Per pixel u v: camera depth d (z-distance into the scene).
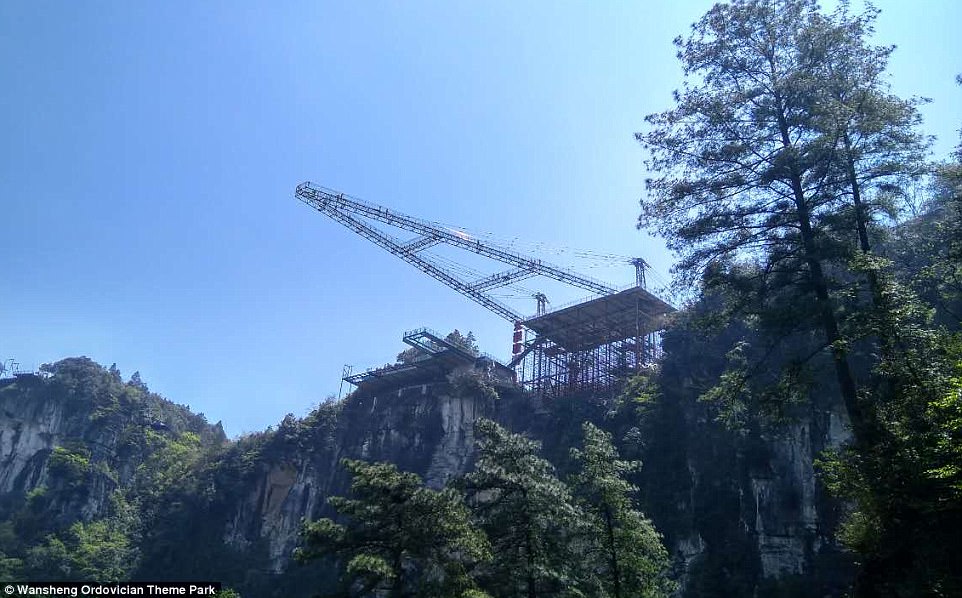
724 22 32.84
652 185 32.50
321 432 123.19
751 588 63.62
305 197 118.62
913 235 34.41
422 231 123.25
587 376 105.19
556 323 108.06
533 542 33.81
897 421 26.34
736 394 30.02
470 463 103.19
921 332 27.30
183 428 180.50
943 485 23.44
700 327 31.20
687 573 67.38
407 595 29.92
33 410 151.62
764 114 30.98
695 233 30.64
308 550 31.16
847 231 29.36
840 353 26.75
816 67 31.23
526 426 100.50
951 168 29.98
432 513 31.42
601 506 36.41
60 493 130.75
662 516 72.19
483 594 29.06
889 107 29.12
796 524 64.81
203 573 111.00
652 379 85.56
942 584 23.09
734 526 68.12
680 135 32.22
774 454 69.31
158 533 118.06
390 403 120.06
